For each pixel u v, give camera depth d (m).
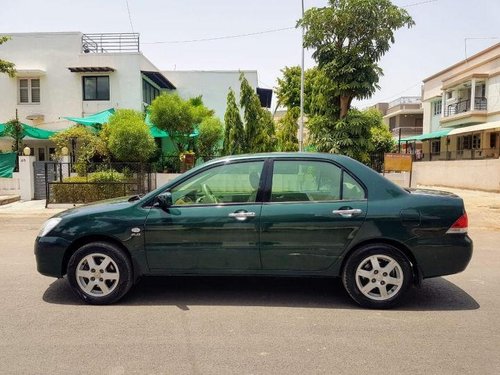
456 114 28.34
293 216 4.55
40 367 3.29
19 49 21.95
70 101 22.00
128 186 14.38
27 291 5.14
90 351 3.55
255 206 4.61
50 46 21.89
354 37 11.15
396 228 4.49
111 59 21.67
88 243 4.70
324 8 11.06
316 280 5.59
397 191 4.64
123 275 4.64
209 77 25.39
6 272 6.02
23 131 19.83
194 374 3.18
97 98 21.98
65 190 14.00
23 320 4.23
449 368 3.29
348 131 11.83
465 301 4.85
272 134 17.81
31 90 22.16
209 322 4.18
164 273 4.71
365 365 3.33
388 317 4.34
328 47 11.23
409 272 4.54
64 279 5.64
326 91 11.87
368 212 4.52
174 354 3.50
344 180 4.67
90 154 16.23
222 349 3.60
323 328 4.05
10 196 15.49
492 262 6.80
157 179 16.12
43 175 16.09
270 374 3.19
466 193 19.84
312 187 4.68
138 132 15.13
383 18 10.77
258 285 5.37
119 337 3.83
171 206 4.68
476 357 3.47
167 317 4.31
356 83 11.07
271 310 4.52
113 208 4.74
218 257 4.62
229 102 17.31
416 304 4.74
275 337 3.84
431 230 4.50
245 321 4.21
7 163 18.48
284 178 4.70
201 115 19.16
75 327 4.05
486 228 10.46
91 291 4.68
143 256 4.66
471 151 25.69
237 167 4.77
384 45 11.02
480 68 26.92
